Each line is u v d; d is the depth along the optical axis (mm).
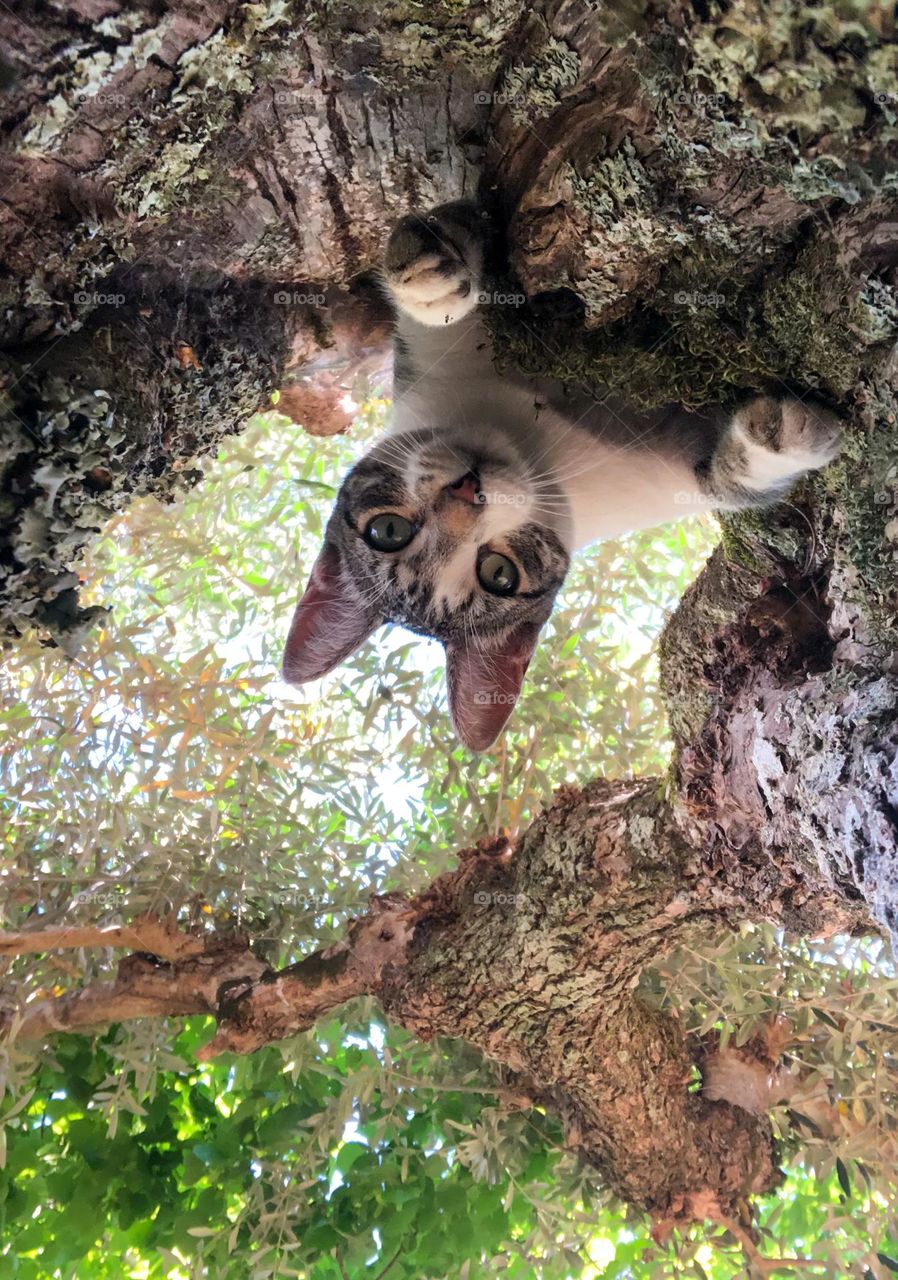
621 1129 409
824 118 196
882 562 249
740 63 194
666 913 356
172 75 224
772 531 300
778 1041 435
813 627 303
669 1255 437
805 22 183
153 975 421
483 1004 387
